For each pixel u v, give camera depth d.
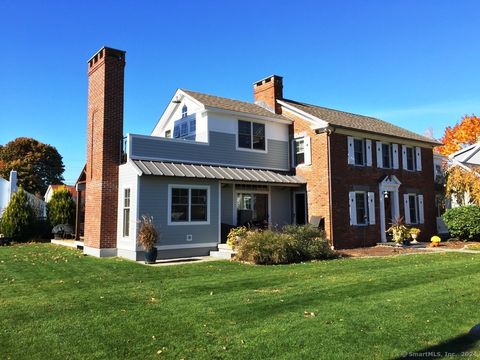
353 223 20.50
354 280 10.51
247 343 5.80
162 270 13.01
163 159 17.75
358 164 21.44
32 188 52.50
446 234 26.47
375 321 6.71
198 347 5.68
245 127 20.70
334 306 7.75
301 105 23.42
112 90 17.83
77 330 6.50
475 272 11.67
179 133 21.59
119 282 10.89
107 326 6.68
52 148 57.00
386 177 22.41
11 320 7.12
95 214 17.67
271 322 6.79
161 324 6.77
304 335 6.07
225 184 19.66
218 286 10.05
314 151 20.67
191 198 17.45
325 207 19.81
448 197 26.72
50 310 7.78
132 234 16.22
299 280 10.73
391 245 20.73
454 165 27.33
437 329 6.29
